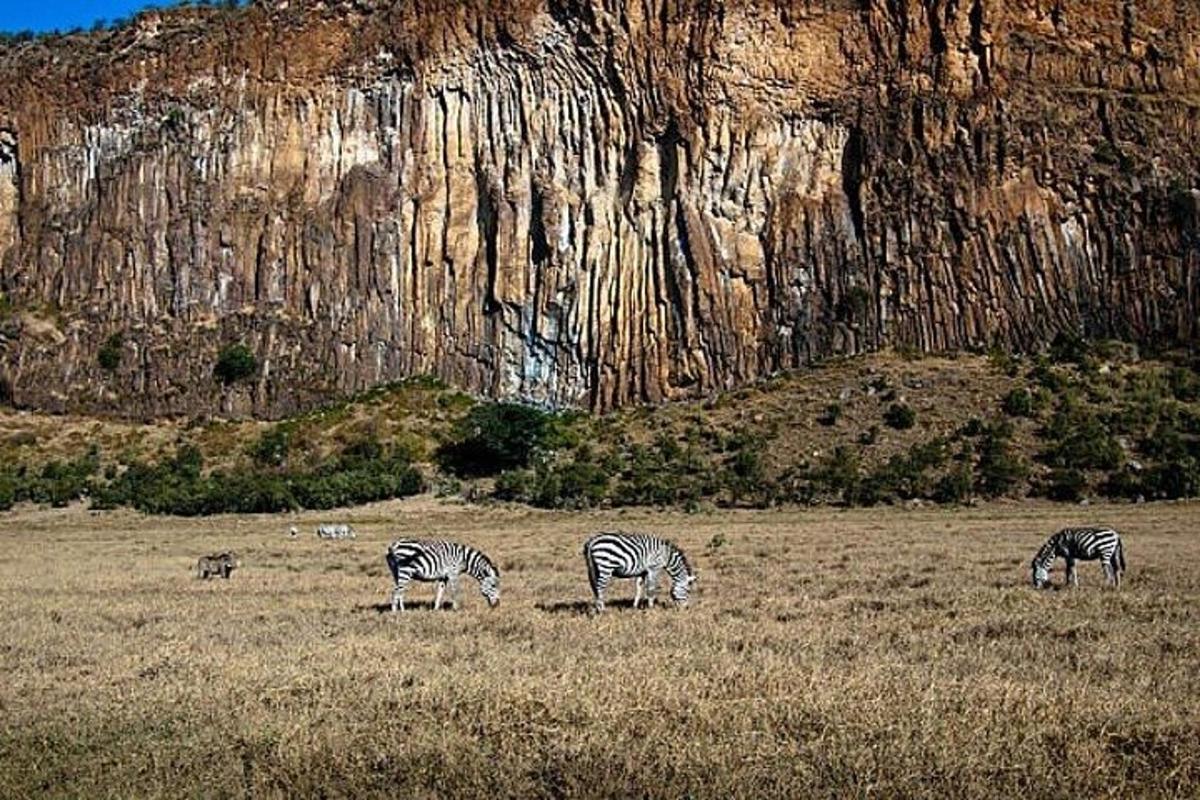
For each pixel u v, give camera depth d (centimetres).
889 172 12150
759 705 1969
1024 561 4841
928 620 3025
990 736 1777
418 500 10112
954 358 11450
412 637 2905
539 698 2034
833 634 2778
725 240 12188
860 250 12075
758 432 10412
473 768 1706
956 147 12119
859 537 6444
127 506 10256
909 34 12381
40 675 2497
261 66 13562
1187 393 10550
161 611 3603
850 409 10562
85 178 13962
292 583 4531
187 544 7156
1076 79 12500
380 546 6700
